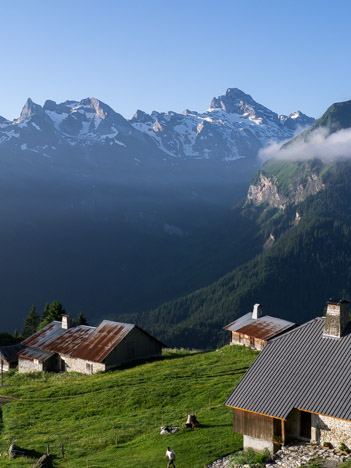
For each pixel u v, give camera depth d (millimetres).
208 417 46719
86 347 81562
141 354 82062
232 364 68438
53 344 86625
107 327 85000
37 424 53875
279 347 40062
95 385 65500
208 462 36625
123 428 48219
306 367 37500
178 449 39469
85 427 50594
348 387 34781
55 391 65688
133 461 38500
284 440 36219
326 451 34219
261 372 38781
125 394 59562
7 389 70625
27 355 86875
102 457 41000
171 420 48375
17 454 42875
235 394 38031
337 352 37469
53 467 39500
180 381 61750
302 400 35406
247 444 37688
